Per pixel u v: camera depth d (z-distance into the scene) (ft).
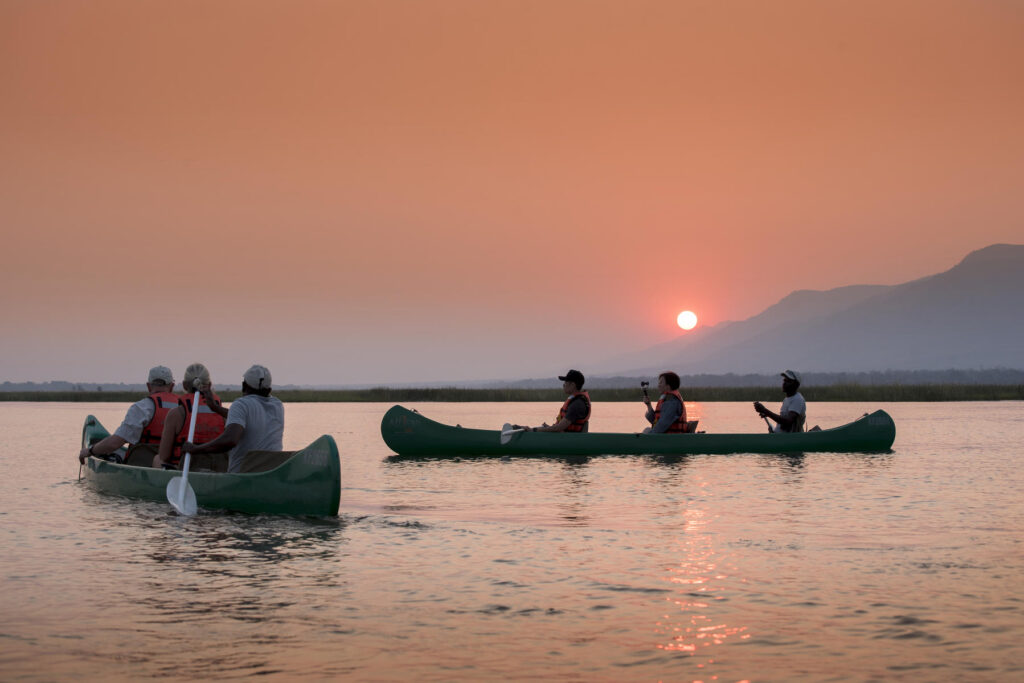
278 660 17.35
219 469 38.24
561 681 16.26
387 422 61.72
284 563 25.73
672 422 59.67
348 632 19.12
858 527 31.91
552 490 42.42
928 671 16.71
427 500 38.96
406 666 17.04
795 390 62.69
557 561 26.04
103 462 41.27
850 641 18.47
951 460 56.29
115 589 22.68
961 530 31.24
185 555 26.84
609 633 19.04
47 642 18.40
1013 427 93.81
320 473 33.35
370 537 29.86
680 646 18.19
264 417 37.04
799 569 25.00
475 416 126.72
